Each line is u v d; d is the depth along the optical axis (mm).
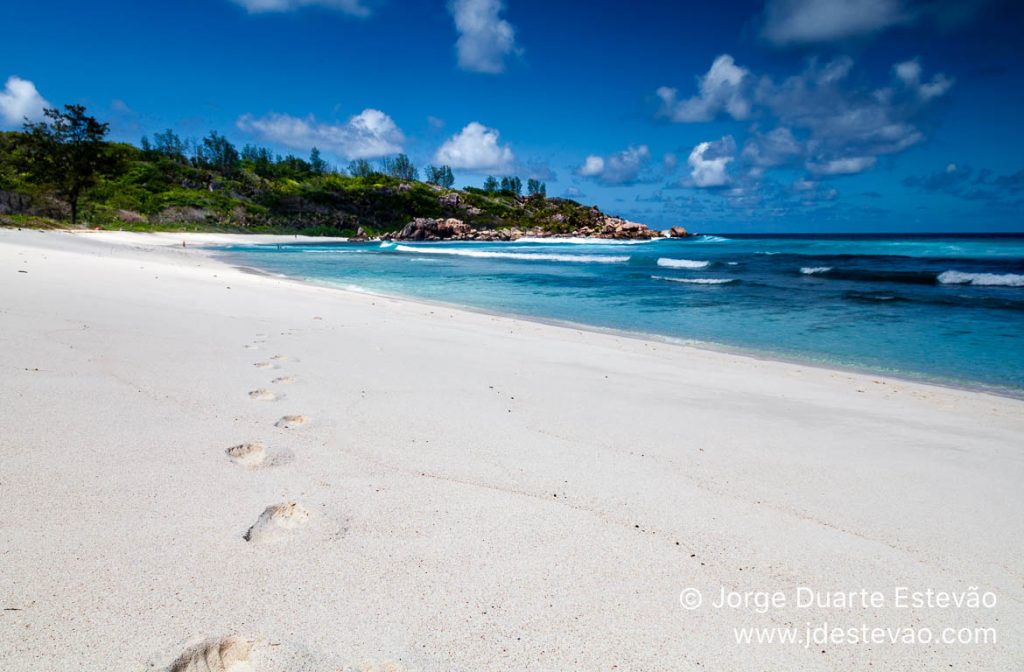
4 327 5922
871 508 3230
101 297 8602
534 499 3092
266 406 4281
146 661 1778
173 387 4531
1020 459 4152
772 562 2611
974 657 2066
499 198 130250
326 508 2830
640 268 29234
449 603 2168
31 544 2334
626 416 4738
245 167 124938
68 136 55094
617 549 2637
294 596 2139
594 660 1938
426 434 3977
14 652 1761
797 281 21375
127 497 2779
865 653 2061
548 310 13789
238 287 12688
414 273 24875
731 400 5559
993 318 12523
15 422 3562
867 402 5844
